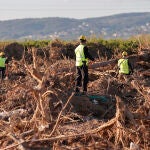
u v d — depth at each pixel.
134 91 18.25
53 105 14.34
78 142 11.58
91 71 21.47
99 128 11.95
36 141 11.09
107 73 20.84
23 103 15.90
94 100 16.19
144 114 13.64
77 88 17.38
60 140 11.49
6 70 23.70
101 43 31.66
